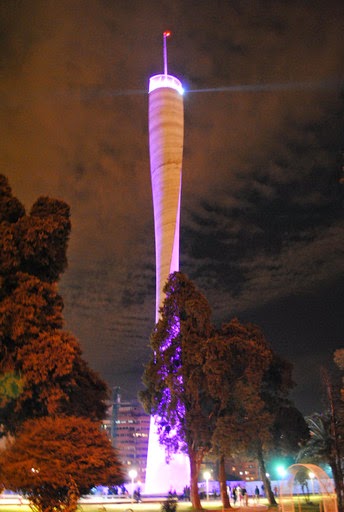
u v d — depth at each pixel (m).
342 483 38.06
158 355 44.97
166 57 82.50
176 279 46.31
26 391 27.52
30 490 22.36
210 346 41.94
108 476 22.98
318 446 41.38
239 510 40.47
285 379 50.88
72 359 28.11
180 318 45.09
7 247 28.77
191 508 41.81
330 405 39.75
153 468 64.81
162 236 70.81
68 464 22.12
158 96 77.12
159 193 72.81
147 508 43.50
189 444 42.94
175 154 74.19
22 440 22.77
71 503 22.28
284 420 50.09
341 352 35.00
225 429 40.34
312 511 37.78
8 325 27.88
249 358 43.34
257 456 48.34
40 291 29.08
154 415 46.19
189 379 42.47
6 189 32.06
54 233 30.80
